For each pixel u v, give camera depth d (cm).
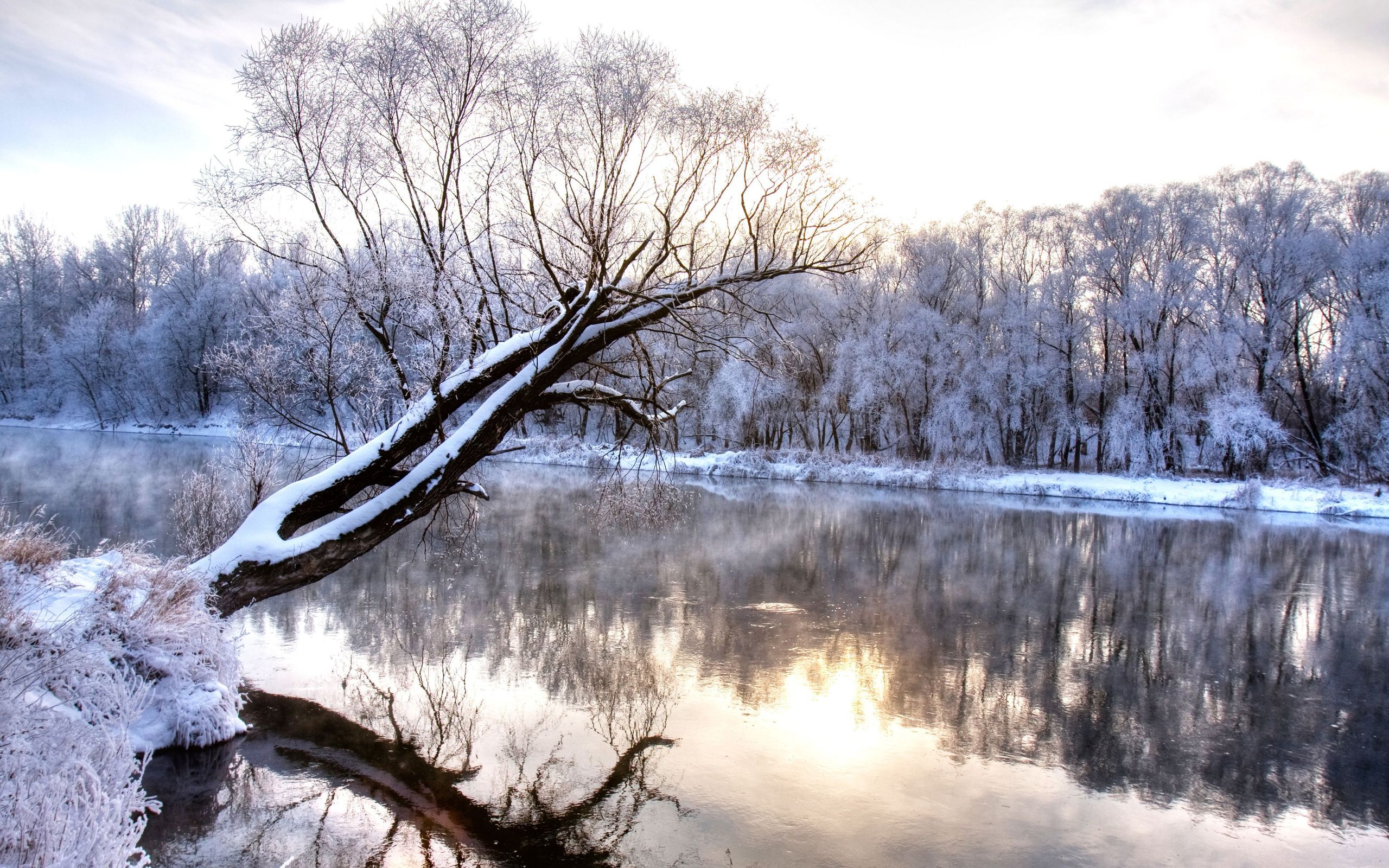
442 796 759
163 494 2312
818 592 1667
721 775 830
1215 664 1265
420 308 1001
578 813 738
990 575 1912
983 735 962
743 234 1212
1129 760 905
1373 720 1039
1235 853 717
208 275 5447
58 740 503
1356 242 3638
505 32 1051
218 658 858
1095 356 4384
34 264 6906
